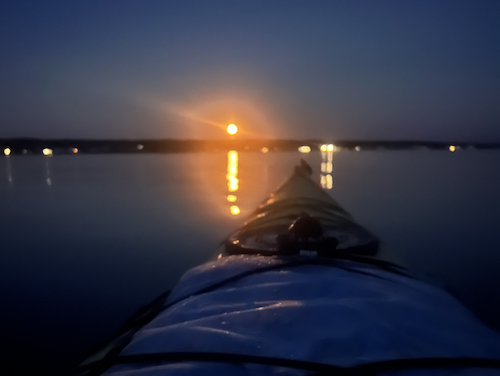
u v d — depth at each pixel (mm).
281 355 1307
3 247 5535
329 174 14289
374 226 6094
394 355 1290
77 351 2879
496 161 22203
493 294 3510
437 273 4039
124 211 7871
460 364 1258
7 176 15742
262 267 2160
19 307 3650
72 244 5617
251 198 9180
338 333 1399
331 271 2082
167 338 1449
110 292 3959
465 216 6750
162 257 5000
